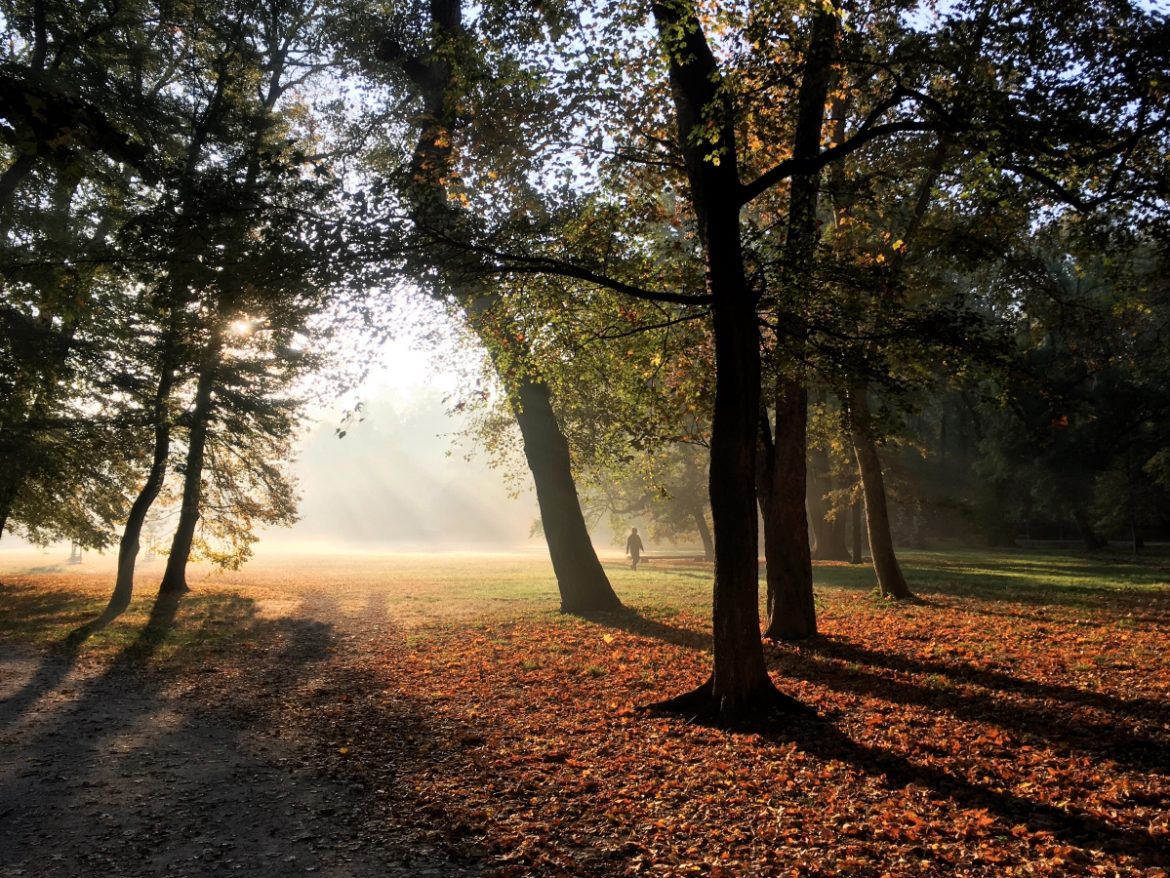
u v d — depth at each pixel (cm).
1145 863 479
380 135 1895
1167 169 940
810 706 865
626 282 1039
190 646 1480
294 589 2606
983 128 798
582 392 1680
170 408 2083
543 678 1102
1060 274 2233
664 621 1602
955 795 605
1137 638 1197
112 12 1794
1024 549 4491
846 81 1131
